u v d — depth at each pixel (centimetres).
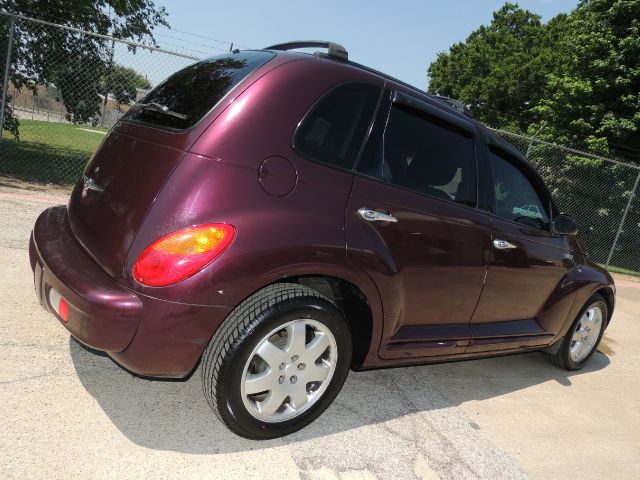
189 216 218
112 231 231
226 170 225
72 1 1076
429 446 285
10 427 230
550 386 409
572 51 1456
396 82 296
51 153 1085
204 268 216
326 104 257
